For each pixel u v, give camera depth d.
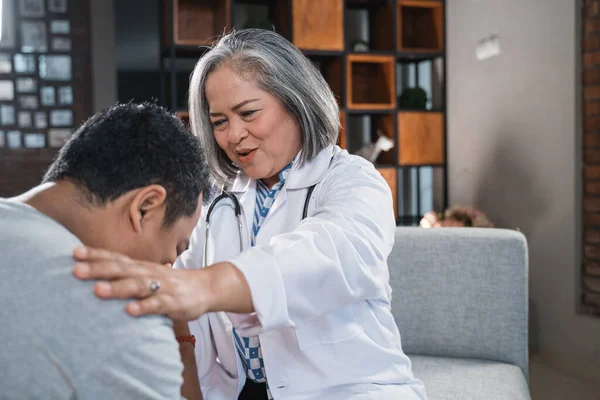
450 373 1.90
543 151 3.76
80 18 6.04
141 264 0.81
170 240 0.92
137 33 9.04
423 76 5.45
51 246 0.78
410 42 5.08
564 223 3.60
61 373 0.72
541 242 3.80
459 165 4.72
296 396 1.24
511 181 4.09
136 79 11.95
